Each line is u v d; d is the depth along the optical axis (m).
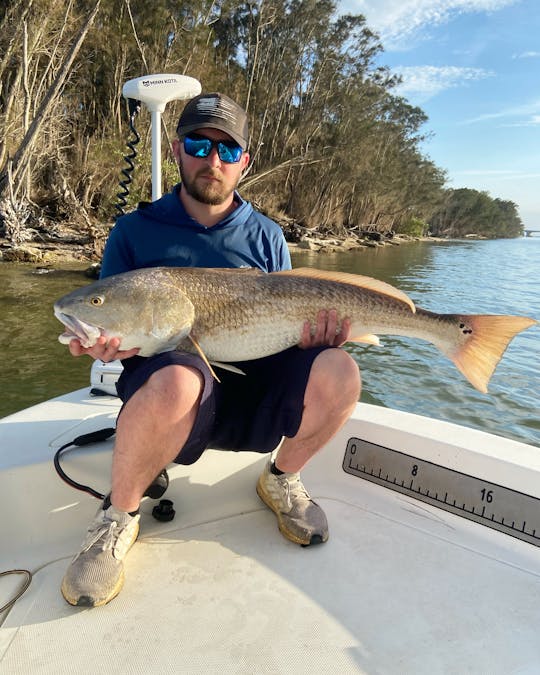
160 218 2.28
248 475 2.40
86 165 23.55
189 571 1.91
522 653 1.62
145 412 1.71
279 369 2.15
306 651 1.59
